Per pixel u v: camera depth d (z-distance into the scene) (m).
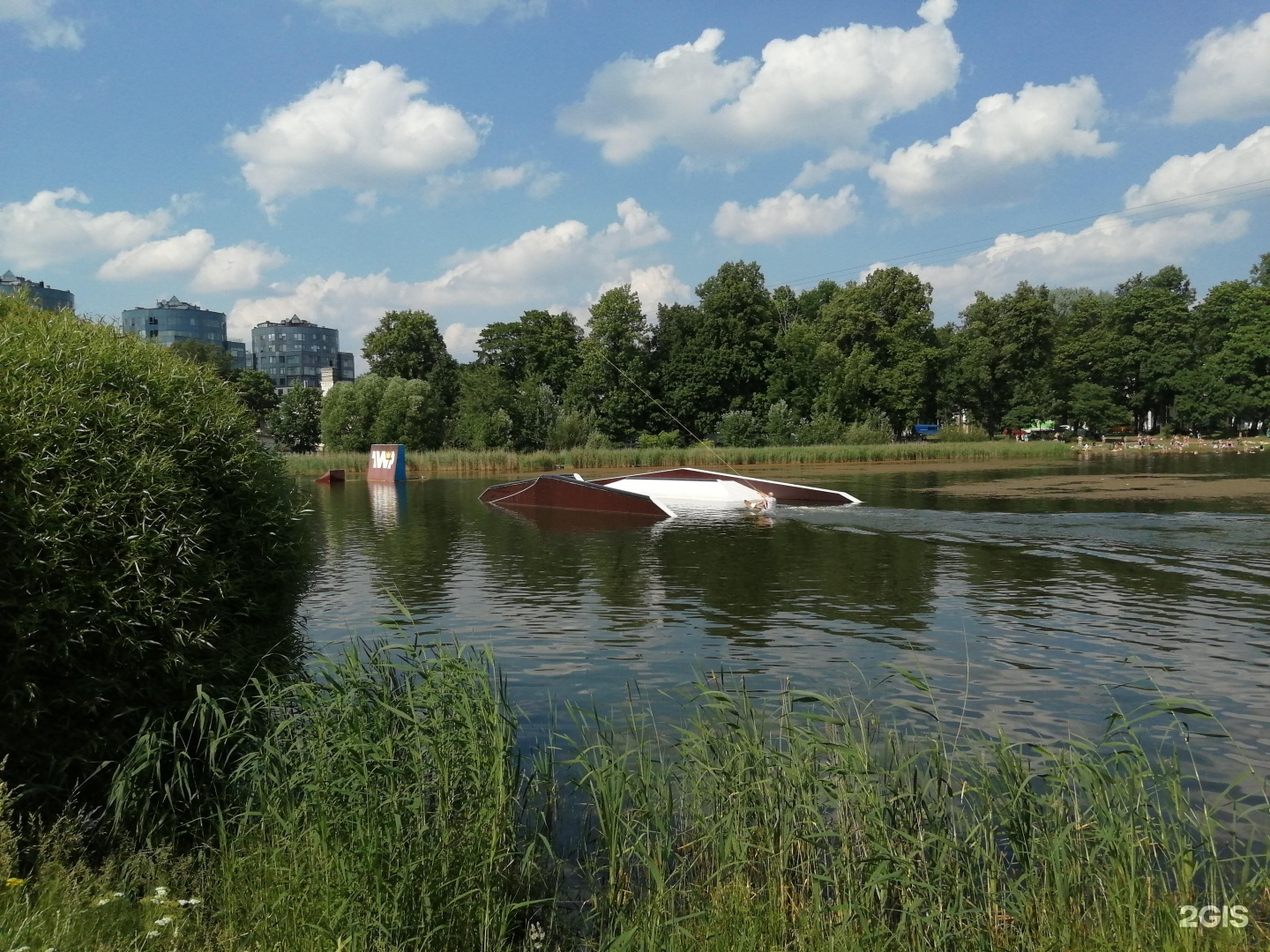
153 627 4.95
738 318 71.06
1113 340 80.19
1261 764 5.86
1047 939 3.81
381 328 77.25
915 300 77.88
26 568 4.41
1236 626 9.94
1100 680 7.88
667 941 3.90
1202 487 29.47
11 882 3.57
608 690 7.66
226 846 4.42
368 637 9.66
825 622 10.29
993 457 57.19
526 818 5.12
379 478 41.22
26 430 4.49
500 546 17.38
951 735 6.40
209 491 5.63
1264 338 74.25
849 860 4.23
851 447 54.78
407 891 3.90
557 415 60.62
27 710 4.39
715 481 26.38
